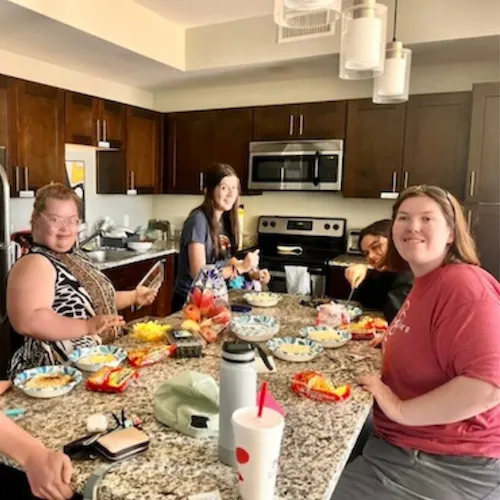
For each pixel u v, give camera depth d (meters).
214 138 4.04
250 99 4.05
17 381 1.21
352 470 1.27
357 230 3.87
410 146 3.32
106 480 0.83
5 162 2.80
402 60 1.88
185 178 4.21
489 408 1.11
